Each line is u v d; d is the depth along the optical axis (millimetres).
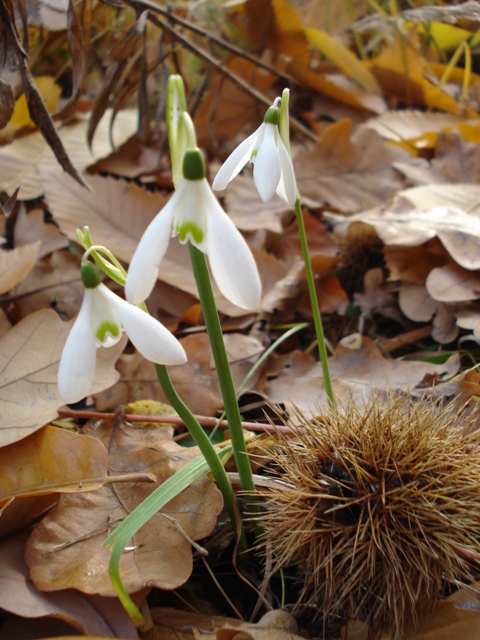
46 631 161
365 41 586
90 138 333
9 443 182
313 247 350
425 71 496
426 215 308
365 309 314
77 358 132
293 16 442
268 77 475
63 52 454
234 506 184
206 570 198
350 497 176
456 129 422
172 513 184
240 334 279
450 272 281
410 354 286
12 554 173
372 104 479
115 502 188
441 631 163
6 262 249
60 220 311
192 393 248
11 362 207
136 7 345
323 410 214
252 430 242
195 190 125
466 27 459
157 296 305
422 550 166
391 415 185
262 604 189
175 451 205
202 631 165
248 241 357
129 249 310
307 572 175
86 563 168
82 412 218
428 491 171
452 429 187
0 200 240
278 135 150
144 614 167
